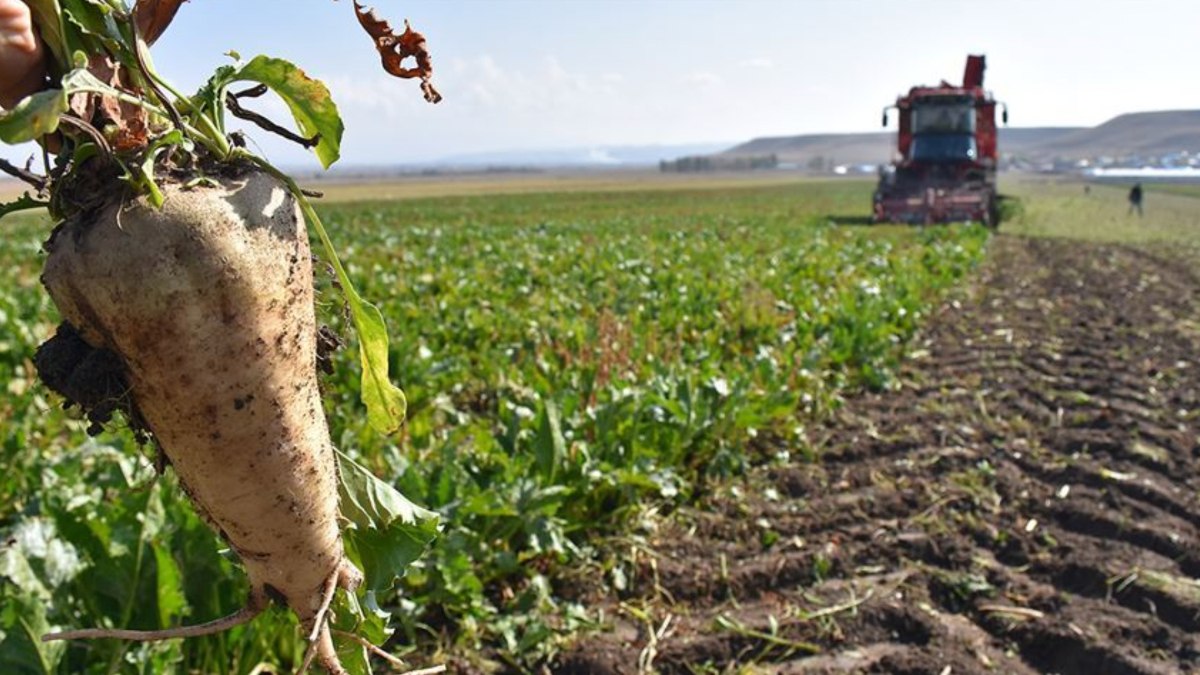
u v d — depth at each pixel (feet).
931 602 13.79
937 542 15.35
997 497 17.33
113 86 4.81
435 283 41.81
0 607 9.29
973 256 55.06
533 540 13.41
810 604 13.57
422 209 153.69
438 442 18.44
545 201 188.65
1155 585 13.75
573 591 13.79
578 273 45.78
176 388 4.79
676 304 34.60
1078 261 61.21
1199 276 53.06
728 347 29.17
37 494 12.88
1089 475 18.06
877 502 16.90
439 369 22.75
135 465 13.26
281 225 5.01
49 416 20.22
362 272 43.78
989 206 84.07
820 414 22.36
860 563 14.89
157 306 4.56
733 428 18.95
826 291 38.73
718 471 18.26
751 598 13.97
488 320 30.96
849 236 71.26
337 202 190.49
